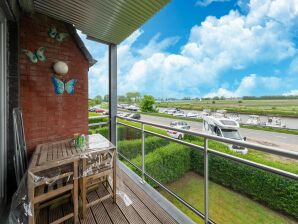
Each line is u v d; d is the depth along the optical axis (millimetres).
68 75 3148
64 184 2049
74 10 2686
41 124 2859
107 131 4309
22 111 2674
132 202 2223
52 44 2949
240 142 1378
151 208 2105
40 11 2719
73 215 1839
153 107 28812
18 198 1667
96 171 2109
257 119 19375
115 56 4105
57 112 3027
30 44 2727
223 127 9859
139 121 2857
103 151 2105
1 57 2043
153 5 2480
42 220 1880
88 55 3340
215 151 1625
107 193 2404
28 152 2730
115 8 2598
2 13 1977
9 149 2236
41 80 2846
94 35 3574
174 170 2211
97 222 1883
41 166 1641
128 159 3428
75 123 3256
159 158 2512
